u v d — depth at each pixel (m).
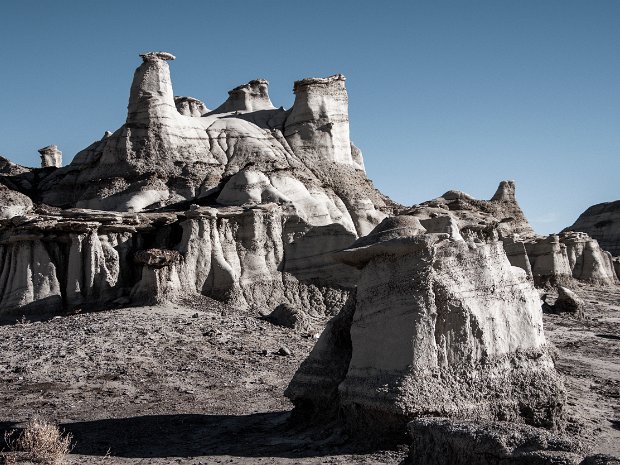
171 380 17.77
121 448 11.85
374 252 11.98
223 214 29.89
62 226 28.62
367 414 11.28
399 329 11.40
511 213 49.44
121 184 36.09
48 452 11.05
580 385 17.08
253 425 13.46
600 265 49.53
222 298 28.53
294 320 25.36
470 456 8.54
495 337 11.90
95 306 27.83
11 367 18.30
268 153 38.09
